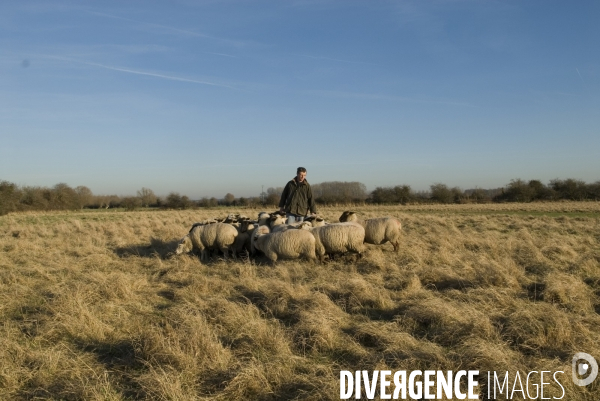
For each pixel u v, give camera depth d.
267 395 4.56
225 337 6.01
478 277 8.46
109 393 4.61
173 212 40.34
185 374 4.90
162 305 7.81
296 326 6.17
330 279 9.02
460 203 54.50
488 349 5.00
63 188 53.44
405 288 8.27
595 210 33.91
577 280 7.95
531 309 6.46
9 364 5.19
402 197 55.31
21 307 7.69
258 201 56.75
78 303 7.01
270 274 9.62
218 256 12.67
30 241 16.31
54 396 4.63
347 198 56.88
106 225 21.42
